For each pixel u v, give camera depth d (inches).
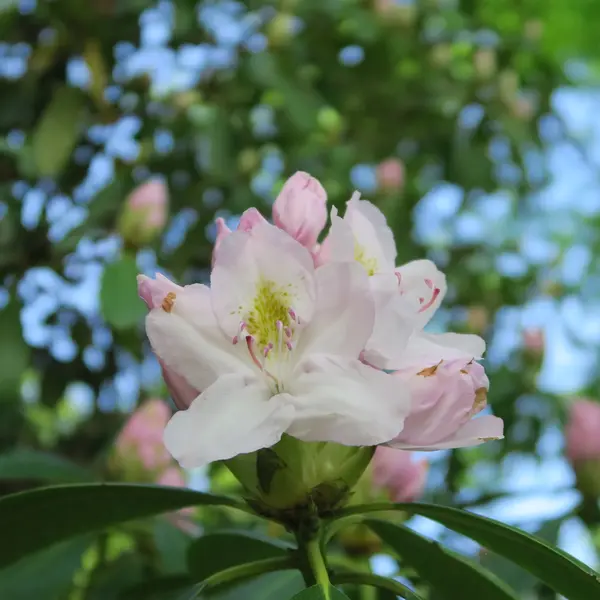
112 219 29.1
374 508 13.7
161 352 12.9
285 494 13.3
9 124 30.0
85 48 29.7
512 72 38.0
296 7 33.1
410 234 34.3
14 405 28.1
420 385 13.1
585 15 49.7
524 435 30.4
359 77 34.9
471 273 36.6
